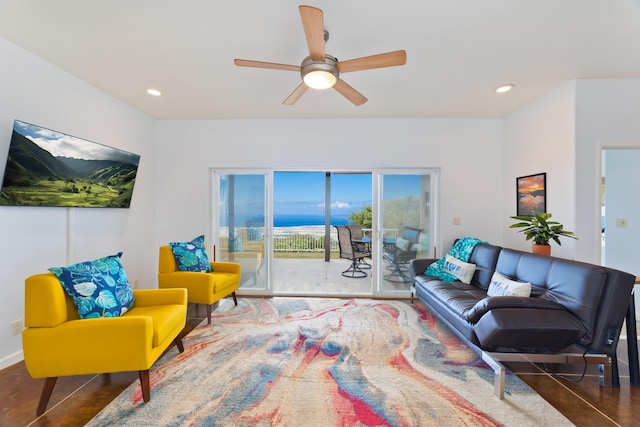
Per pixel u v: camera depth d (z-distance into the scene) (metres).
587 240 2.76
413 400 1.80
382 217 3.99
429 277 3.32
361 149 3.94
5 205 2.15
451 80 2.77
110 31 2.02
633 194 3.16
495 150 3.89
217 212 4.14
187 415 1.66
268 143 3.99
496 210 3.90
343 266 6.45
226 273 3.51
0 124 2.11
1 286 2.14
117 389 1.90
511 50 2.25
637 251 3.13
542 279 2.28
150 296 2.30
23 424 1.60
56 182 2.49
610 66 2.51
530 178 3.35
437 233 4.01
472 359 2.29
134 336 1.73
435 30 2.00
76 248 2.76
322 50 1.70
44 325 1.68
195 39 2.12
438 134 3.91
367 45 2.18
